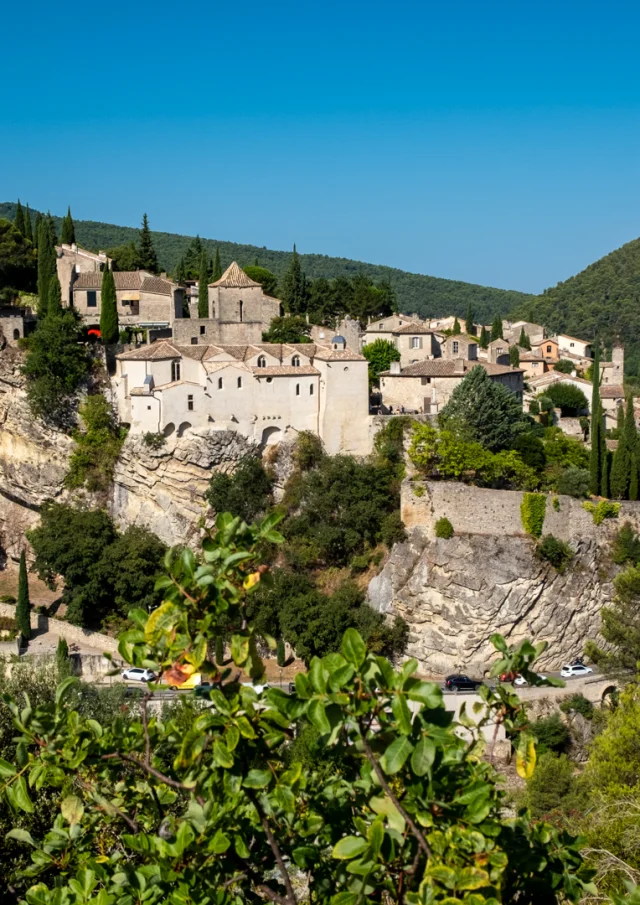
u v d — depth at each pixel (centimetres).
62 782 1916
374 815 1806
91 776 2062
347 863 1714
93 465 10538
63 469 10562
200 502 10188
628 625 7819
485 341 16562
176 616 1748
